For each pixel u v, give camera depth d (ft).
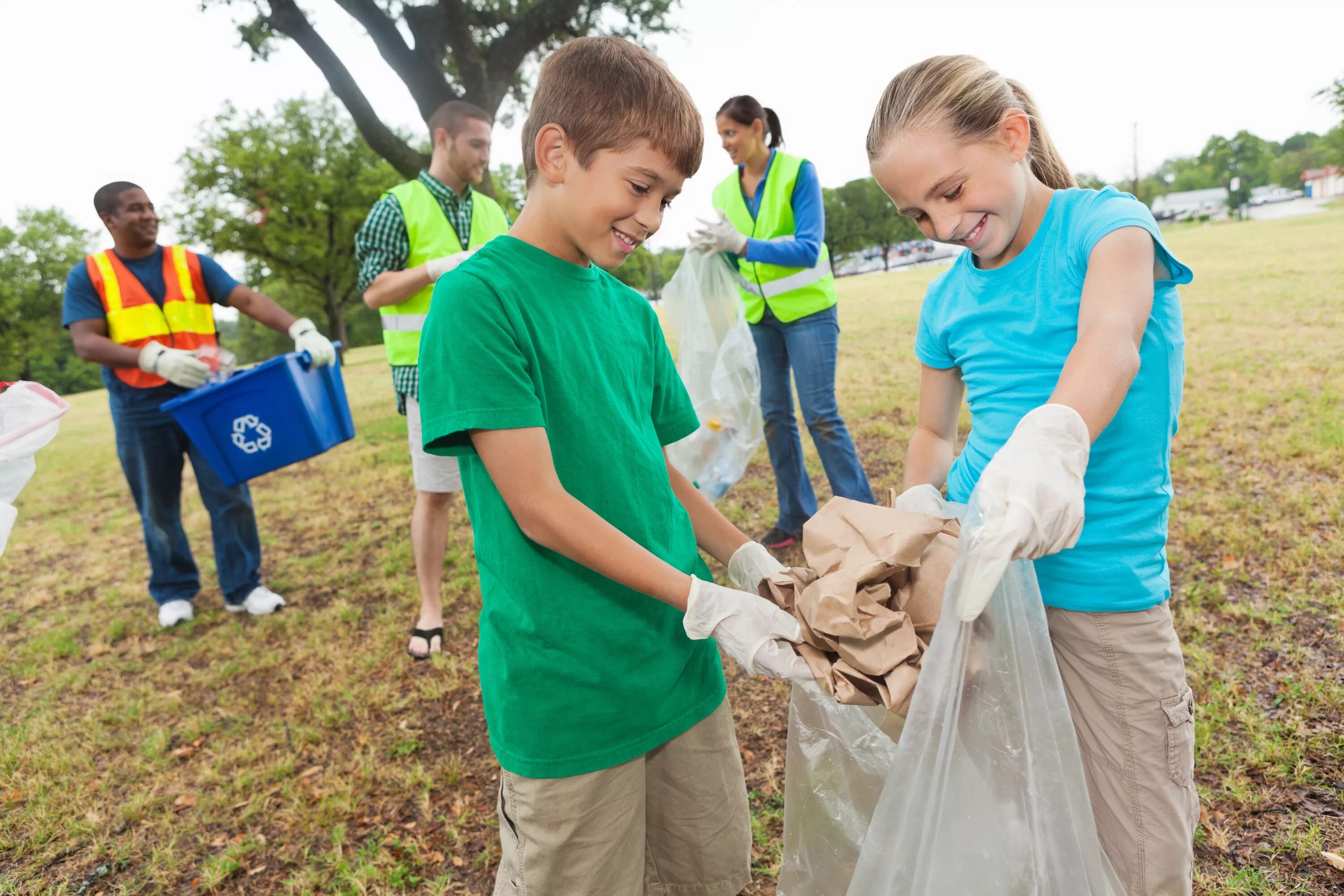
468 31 24.63
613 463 4.20
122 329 11.35
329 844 6.97
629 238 3.95
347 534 16.03
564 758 4.18
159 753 8.58
